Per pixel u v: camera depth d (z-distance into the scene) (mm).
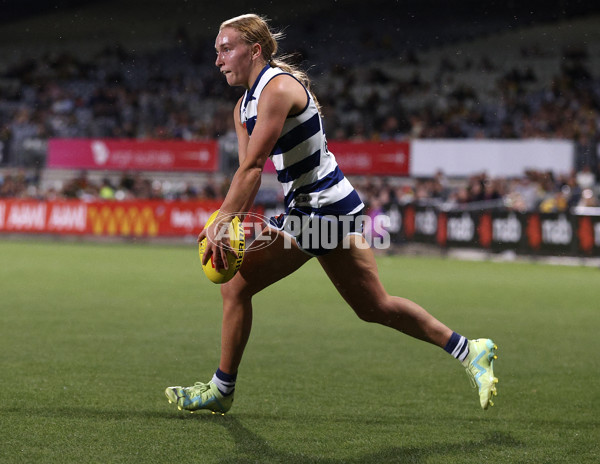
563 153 71750
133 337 23344
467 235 63250
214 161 80062
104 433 12961
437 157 74750
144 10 141250
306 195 12719
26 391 15938
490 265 56375
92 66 120312
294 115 12227
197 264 52656
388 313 13477
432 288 40531
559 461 11906
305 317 28828
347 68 117625
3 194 82938
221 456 11797
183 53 125562
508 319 29250
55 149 82625
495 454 12227
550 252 58625
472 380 13656
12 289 36250
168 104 105062
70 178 88750
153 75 119312
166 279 42312
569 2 123438
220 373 14141
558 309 32406
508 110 96688
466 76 110375
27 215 77500
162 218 74562
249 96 12609
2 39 136375
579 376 18844
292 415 14531
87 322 26297
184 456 11758
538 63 112000
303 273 48969
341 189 12844
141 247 69875
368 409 15133
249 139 13016
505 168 73062
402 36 124125
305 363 19922
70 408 14602
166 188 84688
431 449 12445
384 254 67062
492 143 73250
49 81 116062
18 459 11391
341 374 18578
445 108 99375
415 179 78500
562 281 45062
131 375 17875
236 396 16062
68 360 19500
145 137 95812
